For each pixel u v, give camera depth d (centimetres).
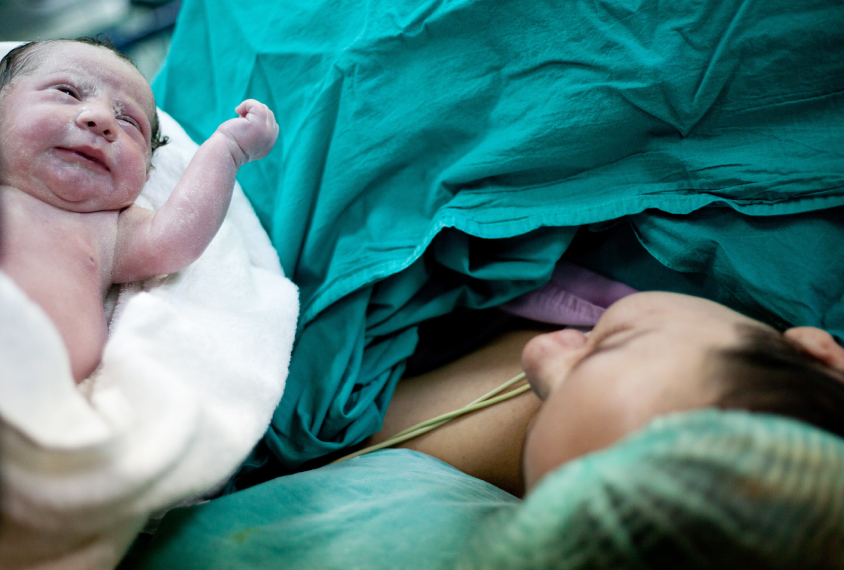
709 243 74
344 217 83
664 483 30
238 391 62
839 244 70
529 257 81
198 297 71
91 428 43
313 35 88
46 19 158
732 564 29
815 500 30
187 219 69
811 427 33
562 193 79
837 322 68
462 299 87
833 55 67
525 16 77
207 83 99
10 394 39
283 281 80
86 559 45
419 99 81
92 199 67
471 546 41
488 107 80
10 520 40
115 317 68
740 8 69
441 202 81
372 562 52
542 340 54
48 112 64
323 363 79
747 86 70
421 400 85
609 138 75
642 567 30
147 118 77
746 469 30
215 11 99
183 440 48
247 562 51
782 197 71
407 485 63
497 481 76
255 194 90
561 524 31
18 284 57
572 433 41
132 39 150
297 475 64
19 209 62
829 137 69
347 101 82
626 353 43
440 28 79
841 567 30
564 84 75
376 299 82
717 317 47
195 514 56
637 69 72
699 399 38
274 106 90
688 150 74
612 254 86
